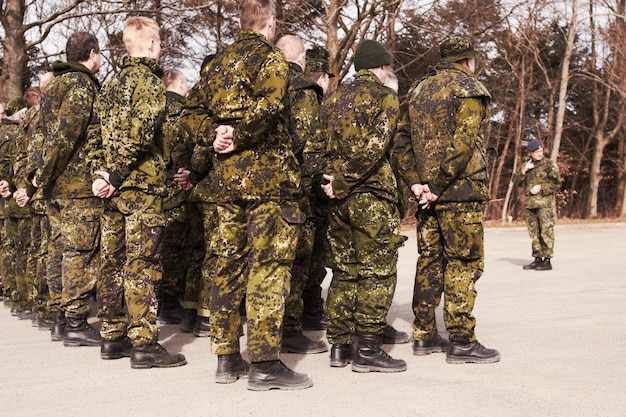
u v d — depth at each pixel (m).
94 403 3.69
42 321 5.96
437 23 22.66
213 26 20.11
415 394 3.74
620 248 14.48
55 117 4.91
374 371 4.24
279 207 3.81
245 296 4.10
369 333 4.25
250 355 3.85
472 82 4.40
